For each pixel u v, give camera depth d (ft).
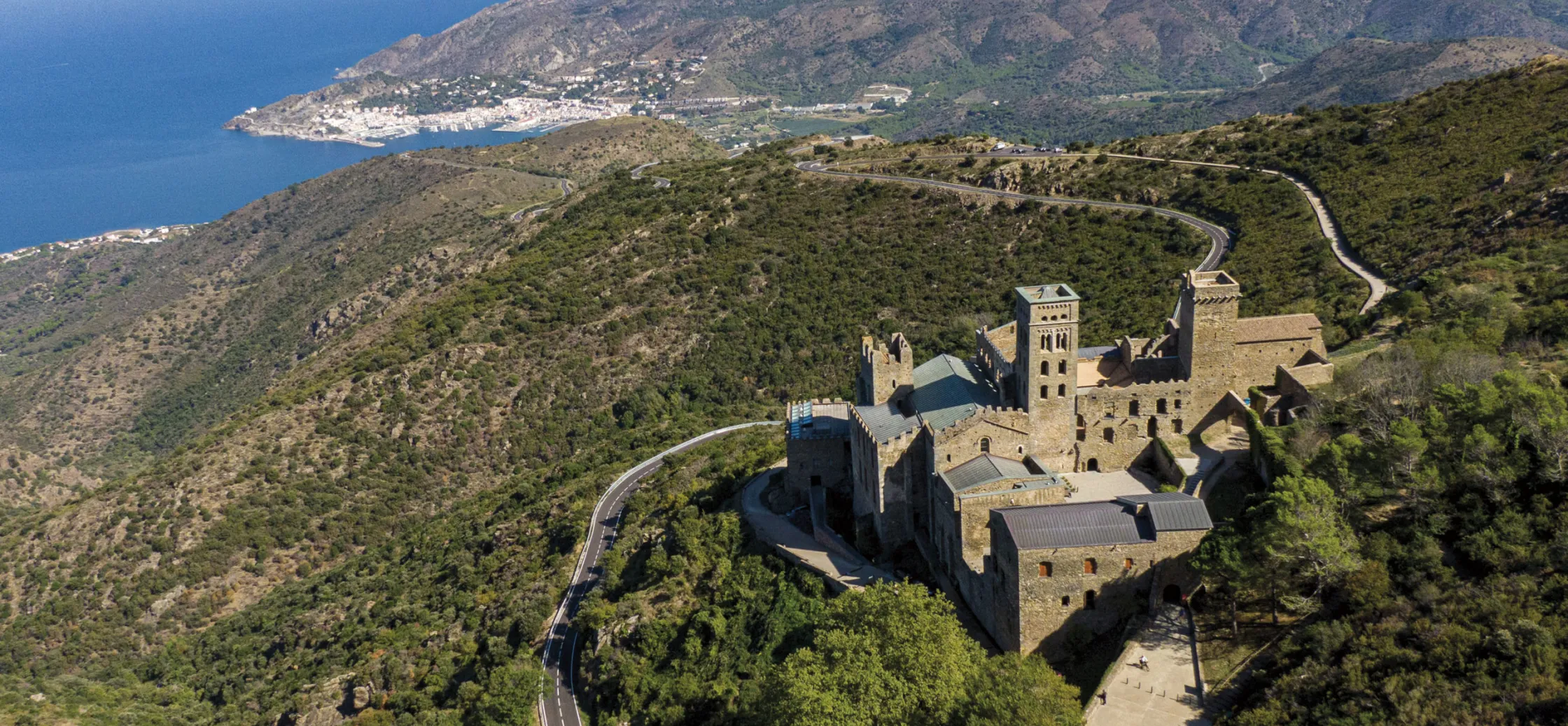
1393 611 239.91
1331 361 377.09
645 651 397.39
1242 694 247.70
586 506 577.43
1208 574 269.85
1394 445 274.16
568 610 475.31
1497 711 198.29
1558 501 247.29
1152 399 351.25
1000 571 293.02
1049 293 343.46
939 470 341.00
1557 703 192.54
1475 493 261.03
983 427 341.41
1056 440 351.25
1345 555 254.06
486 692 412.98
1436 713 204.64
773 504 431.84
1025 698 231.91
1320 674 233.35
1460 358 319.47
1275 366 356.59
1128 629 274.36
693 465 587.27
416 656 494.59
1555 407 265.54
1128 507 287.48
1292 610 263.29
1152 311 618.44
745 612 375.66
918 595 275.80
